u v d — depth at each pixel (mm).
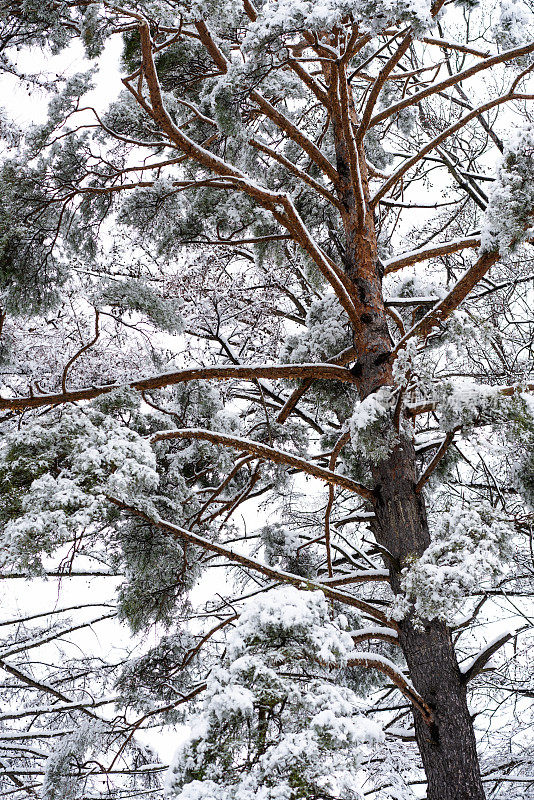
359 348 6918
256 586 10508
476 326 5332
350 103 8102
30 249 6625
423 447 6746
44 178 6383
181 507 7027
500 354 8484
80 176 6520
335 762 3045
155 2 4820
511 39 6488
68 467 5285
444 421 5391
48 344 8078
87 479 5051
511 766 8242
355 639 6121
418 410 6250
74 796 8500
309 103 8570
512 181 5242
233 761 3195
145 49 5090
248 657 3525
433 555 4941
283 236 7234
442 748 5395
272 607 3797
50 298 6895
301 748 3010
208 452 7762
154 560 7168
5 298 6773
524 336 9383
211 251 8711
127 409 6594
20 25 5688
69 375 8227
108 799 9180
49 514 4629
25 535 4551
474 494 9320
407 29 5105
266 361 9719
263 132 7895
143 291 6848
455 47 6656
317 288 8695
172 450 7910
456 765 5305
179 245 7637
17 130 6867
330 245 8305
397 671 5500
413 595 4922
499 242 5410
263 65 5379
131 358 8578
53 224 6676
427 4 4488
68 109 6090
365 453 5762
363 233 7199
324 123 8453
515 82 6824
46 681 10758
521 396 5328
